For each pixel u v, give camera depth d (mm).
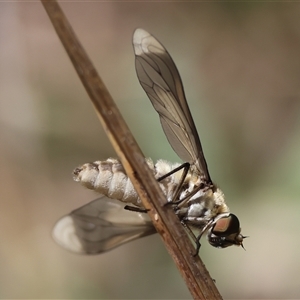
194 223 161
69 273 185
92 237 165
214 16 194
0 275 184
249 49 193
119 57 195
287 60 192
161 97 157
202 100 189
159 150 180
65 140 188
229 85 192
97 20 203
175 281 183
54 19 146
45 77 191
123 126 150
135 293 183
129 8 202
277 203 178
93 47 199
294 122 189
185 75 190
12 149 187
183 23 194
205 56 193
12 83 190
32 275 184
